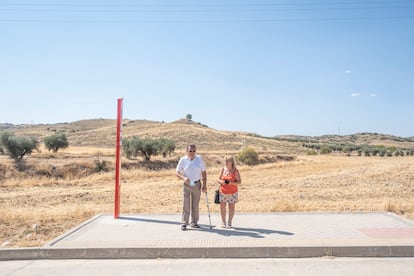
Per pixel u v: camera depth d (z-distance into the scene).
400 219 8.68
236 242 6.57
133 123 146.00
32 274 5.43
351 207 12.02
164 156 45.66
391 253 6.19
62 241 6.75
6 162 29.64
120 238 6.99
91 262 6.04
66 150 55.91
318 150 102.81
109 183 23.56
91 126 169.00
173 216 9.31
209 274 5.34
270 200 14.98
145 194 17.59
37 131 141.25
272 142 115.38
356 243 6.36
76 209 10.93
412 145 182.25
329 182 21.64
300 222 8.39
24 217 9.94
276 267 5.64
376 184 20.14
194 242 6.61
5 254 6.20
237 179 7.99
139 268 5.67
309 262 5.89
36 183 22.84
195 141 92.06
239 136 113.06
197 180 7.91
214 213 9.81
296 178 24.77
